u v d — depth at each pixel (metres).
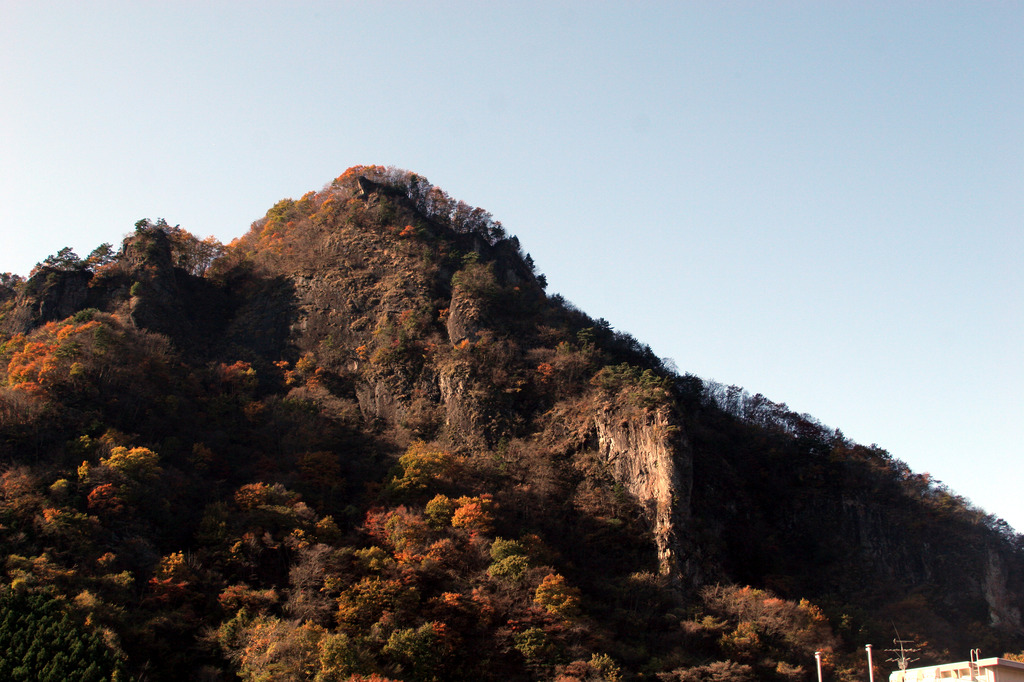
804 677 122.25
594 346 187.62
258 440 162.75
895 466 198.00
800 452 192.00
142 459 134.75
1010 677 86.12
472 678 110.12
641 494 154.25
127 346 166.88
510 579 124.12
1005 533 185.62
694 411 194.38
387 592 115.75
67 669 94.38
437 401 177.25
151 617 109.75
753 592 140.00
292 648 103.25
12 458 133.50
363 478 155.50
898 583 168.12
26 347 160.38
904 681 93.25
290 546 127.31
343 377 187.12
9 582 106.44
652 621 130.25
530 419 173.38
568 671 109.75
